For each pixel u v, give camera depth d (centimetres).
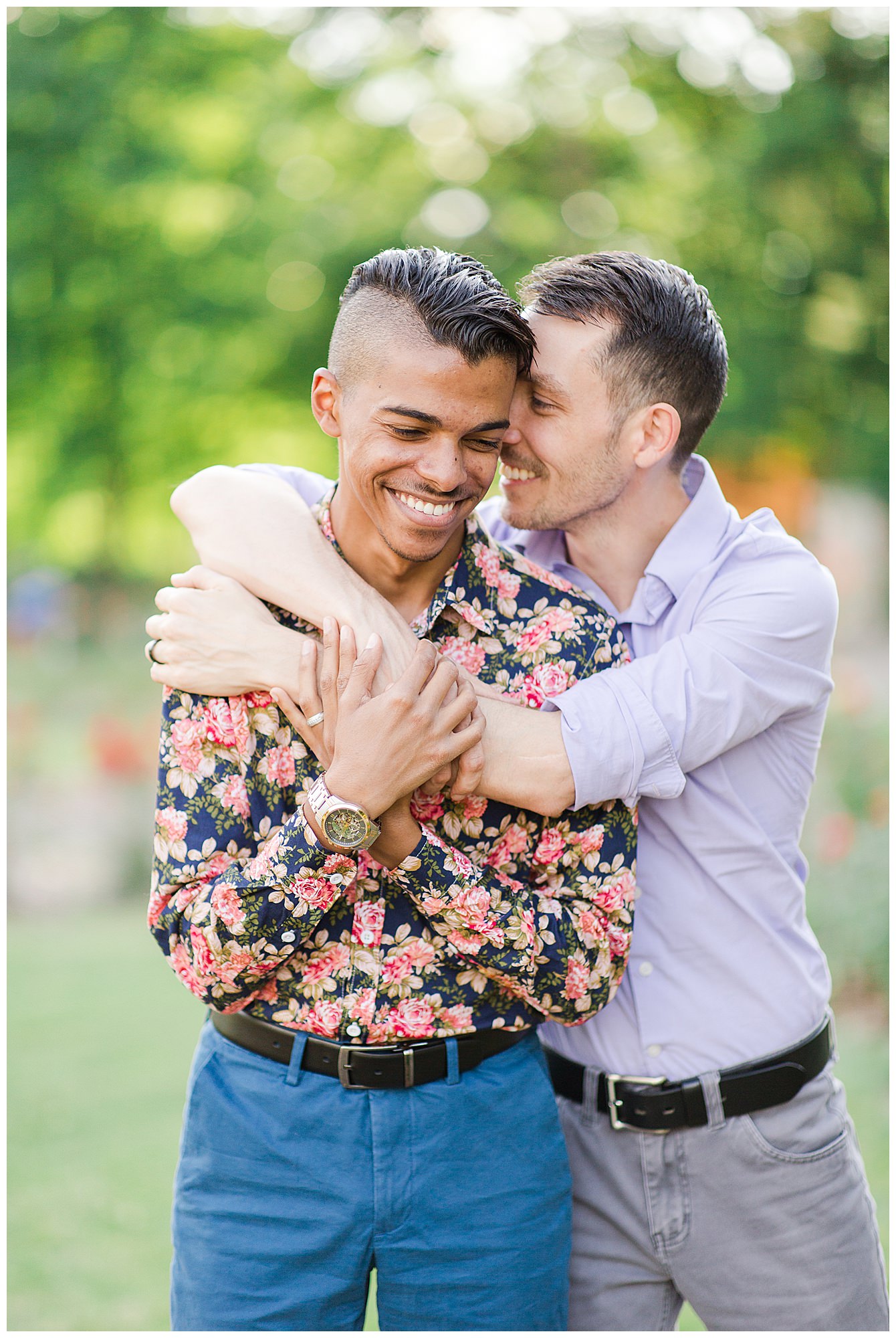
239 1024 156
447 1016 151
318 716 143
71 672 1055
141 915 680
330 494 164
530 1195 155
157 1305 284
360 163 824
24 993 520
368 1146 149
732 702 160
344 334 143
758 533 176
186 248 812
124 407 866
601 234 816
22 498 961
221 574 154
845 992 459
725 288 796
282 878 141
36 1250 310
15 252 791
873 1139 349
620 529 178
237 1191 152
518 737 149
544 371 168
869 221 785
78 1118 386
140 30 802
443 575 158
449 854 144
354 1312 152
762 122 771
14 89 773
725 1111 171
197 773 151
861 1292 176
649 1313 179
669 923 172
